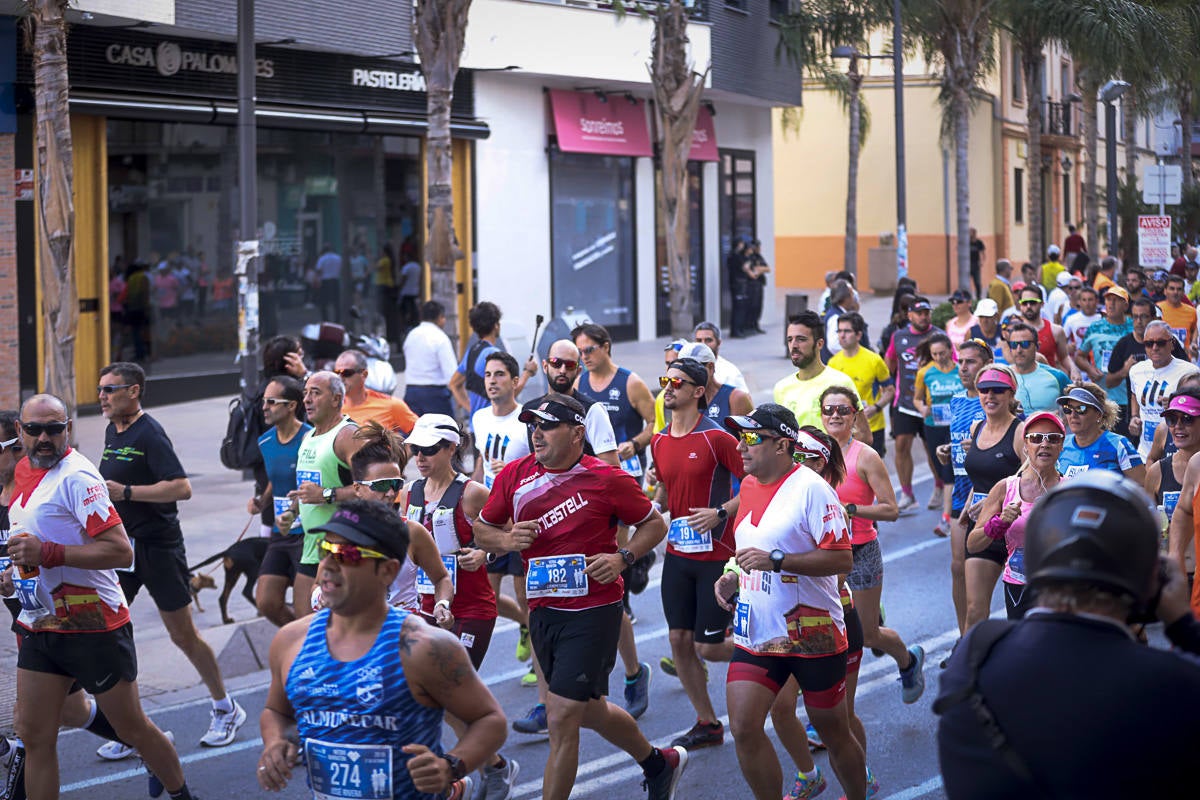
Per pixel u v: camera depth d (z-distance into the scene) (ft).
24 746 21.61
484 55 84.89
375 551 13.30
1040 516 10.26
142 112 67.46
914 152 161.48
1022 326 37.01
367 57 79.30
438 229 58.03
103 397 26.27
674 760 22.48
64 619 21.20
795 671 20.71
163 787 23.43
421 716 13.57
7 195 62.75
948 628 34.96
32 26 51.08
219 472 55.31
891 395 44.34
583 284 98.02
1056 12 112.88
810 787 22.66
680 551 25.66
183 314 73.00
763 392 75.66
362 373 33.68
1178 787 9.35
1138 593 9.87
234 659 33.32
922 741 26.63
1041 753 9.59
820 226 168.04
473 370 43.14
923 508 51.24
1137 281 73.51
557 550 21.62
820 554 20.15
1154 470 27.45
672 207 68.69
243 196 53.83
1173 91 146.72
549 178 93.45
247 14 52.95
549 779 21.15
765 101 111.14
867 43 112.68
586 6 89.71
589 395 32.76
